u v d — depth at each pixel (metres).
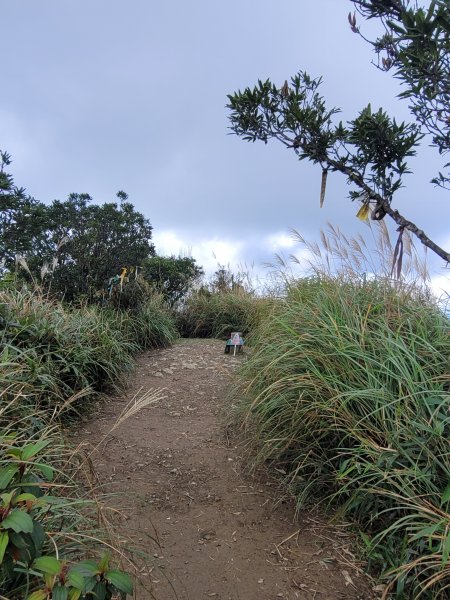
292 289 5.03
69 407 4.12
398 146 1.87
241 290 9.98
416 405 2.72
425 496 2.43
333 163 1.98
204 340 8.53
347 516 2.87
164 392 5.40
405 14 1.36
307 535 2.76
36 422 3.05
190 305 9.92
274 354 3.61
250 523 2.88
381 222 4.29
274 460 3.41
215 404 4.94
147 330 7.54
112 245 8.56
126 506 2.99
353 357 3.17
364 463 2.71
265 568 2.47
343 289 4.17
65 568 1.26
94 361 5.17
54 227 7.78
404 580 2.24
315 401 3.08
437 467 2.53
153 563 2.45
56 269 7.51
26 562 1.32
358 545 2.62
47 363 4.31
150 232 9.96
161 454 3.81
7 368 3.62
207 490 3.26
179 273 10.17
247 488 3.27
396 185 1.91
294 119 2.00
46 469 1.65
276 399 3.30
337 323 3.53
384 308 3.70
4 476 1.46
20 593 1.51
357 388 3.02
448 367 2.97
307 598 2.27
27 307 5.00
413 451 2.60
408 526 2.43
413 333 3.30
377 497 2.67
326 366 3.19
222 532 2.78
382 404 2.82
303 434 3.17
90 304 7.31
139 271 9.25
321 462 3.04
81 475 2.98
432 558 2.24
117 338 6.42
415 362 2.88
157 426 4.42
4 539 1.18
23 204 6.54
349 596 2.29
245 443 3.79
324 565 2.50
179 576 2.38
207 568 2.45
